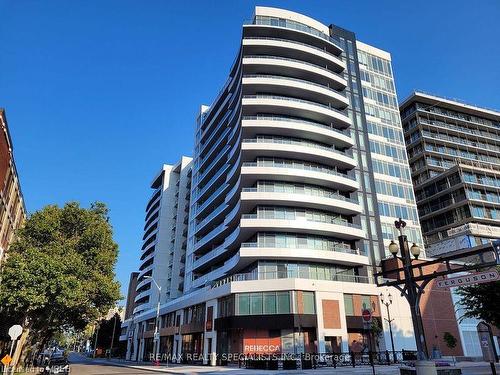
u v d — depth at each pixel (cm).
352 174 5134
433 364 1286
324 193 4788
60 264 2769
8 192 3516
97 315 3281
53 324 3453
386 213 5244
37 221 3083
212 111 7081
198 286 5881
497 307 1902
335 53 5841
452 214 6669
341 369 2730
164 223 8625
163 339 6209
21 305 2583
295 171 4519
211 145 6825
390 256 4875
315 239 4500
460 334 4244
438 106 8031
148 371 3231
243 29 5225
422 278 1407
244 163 4647
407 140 7900
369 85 6072
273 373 2452
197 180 7200
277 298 3728
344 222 4766
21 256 2795
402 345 3991
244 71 5162
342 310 3831
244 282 3850
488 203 6500
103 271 3253
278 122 4716
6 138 3114
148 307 7825
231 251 5106
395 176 5600
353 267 4591
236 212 4678
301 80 5097
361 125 5644
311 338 3709
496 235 5875
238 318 3684
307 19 5728
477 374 1922
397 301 4166
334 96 5241
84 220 3253
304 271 4225
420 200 7250
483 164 7419
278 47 5172
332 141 5081
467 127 8144
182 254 7925
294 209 4534
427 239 6931
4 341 3644
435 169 7356
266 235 4375
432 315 4219
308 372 2480
